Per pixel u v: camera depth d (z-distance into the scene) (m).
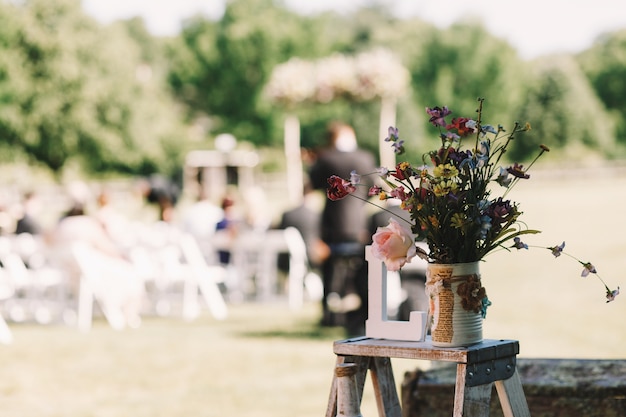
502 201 3.50
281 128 68.81
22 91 58.16
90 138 59.94
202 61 69.75
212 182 55.94
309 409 6.88
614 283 14.81
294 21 70.94
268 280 14.34
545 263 17.97
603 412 4.48
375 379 3.81
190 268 13.23
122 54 61.16
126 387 7.97
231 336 10.98
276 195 56.78
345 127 11.20
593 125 78.50
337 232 11.18
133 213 42.34
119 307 12.42
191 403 7.24
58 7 58.62
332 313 11.52
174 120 66.88
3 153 59.06
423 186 3.52
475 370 3.43
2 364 9.16
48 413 6.97
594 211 29.45
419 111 77.12
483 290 3.52
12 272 12.62
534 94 78.56
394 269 3.55
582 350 9.02
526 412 3.66
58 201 53.03
